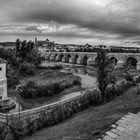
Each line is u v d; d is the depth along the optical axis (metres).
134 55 86.81
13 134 16.66
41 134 16.66
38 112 21.38
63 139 12.60
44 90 41.88
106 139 10.68
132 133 11.42
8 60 70.81
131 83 40.50
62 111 21.56
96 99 27.16
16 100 36.72
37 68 91.31
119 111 17.06
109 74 27.62
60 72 81.25
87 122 15.84
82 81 61.03
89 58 119.75
